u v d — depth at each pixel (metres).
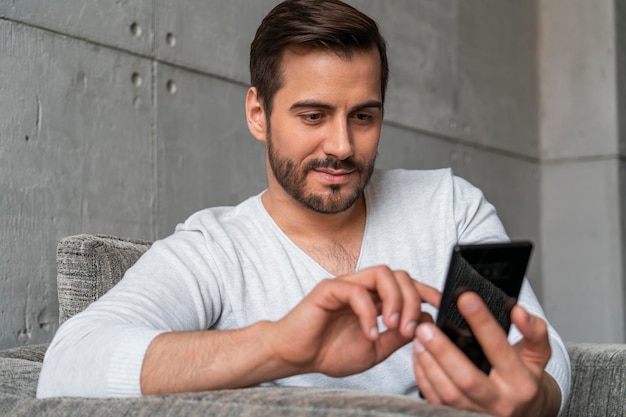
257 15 2.55
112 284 1.23
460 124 3.57
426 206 1.30
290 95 1.11
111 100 2.03
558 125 4.27
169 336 0.81
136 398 0.73
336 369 0.76
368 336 0.69
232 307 1.15
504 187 3.92
